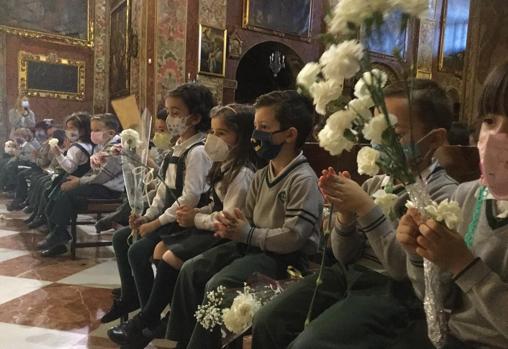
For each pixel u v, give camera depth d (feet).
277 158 6.42
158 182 9.56
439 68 46.88
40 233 16.72
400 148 3.31
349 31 3.25
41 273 11.95
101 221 11.49
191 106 8.27
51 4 37.91
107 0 40.40
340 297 4.99
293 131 6.21
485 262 3.55
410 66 3.45
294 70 42.47
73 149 14.78
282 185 6.26
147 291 7.98
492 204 3.67
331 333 4.10
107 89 40.73
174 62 33.53
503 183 3.17
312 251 6.32
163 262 7.18
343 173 4.94
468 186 4.10
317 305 4.88
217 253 6.56
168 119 8.36
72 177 13.70
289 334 4.69
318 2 42.73
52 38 38.06
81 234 16.60
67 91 39.04
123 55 36.83
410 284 4.69
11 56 36.58
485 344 3.54
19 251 14.15
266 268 6.00
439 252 3.22
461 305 3.78
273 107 6.18
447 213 3.17
